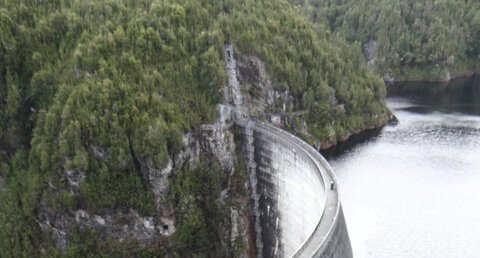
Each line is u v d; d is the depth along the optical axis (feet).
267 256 379.14
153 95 346.33
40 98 362.53
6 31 365.20
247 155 380.58
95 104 335.47
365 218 374.43
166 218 347.97
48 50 372.58
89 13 388.57
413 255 334.03
